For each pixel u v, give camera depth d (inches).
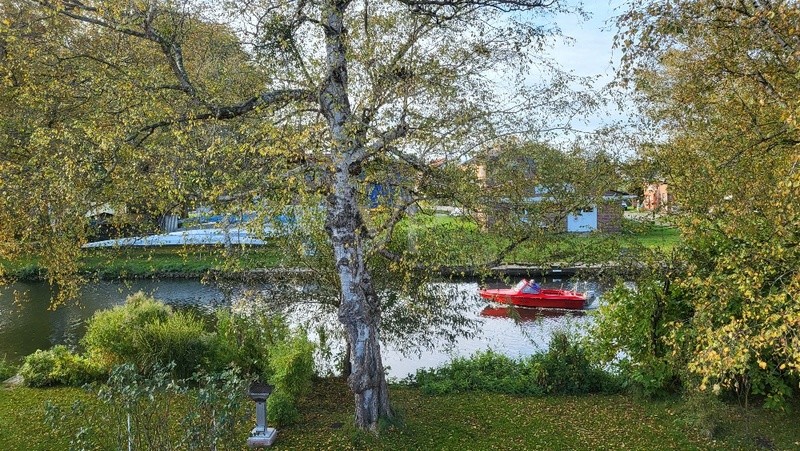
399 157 343.3
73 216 346.6
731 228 303.6
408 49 349.7
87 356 552.4
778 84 304.3
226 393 317.4
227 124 346.0
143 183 346.6
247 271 486.3
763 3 281.9
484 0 350.3
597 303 821.9
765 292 308.0
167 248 1158.3
